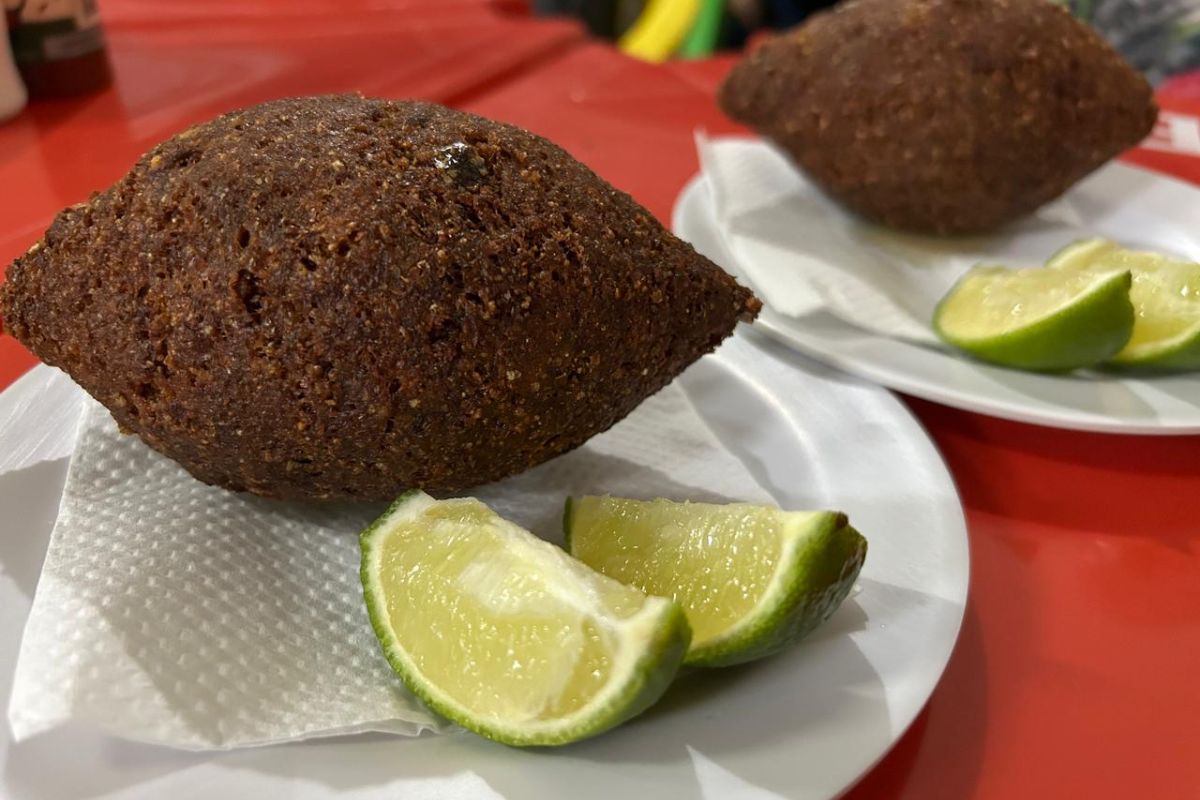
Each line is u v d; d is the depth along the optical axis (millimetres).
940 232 316
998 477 244
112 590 188
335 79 427
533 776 166
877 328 271
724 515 195
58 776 162
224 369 188
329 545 209
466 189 197
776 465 234
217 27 479
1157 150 392
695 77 461
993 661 202
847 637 190
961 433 256
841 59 309
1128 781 185
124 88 407
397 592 189
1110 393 248
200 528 204
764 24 627
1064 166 305
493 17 514
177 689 177
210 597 193
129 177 198
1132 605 214
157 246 190
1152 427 236
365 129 201
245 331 187
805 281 282
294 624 194
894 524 213
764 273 285
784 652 188
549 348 196
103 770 164
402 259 188
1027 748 189
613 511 208
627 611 173
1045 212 334
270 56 448
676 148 394
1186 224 324
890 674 184
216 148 196
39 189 332
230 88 412
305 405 190
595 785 164
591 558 201
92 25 392
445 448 198
